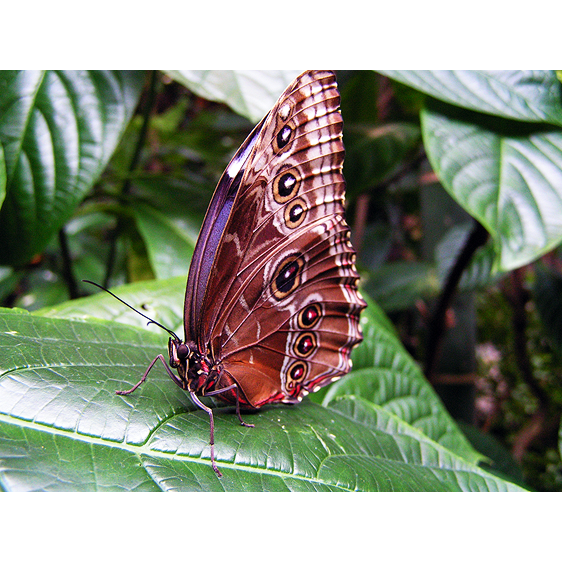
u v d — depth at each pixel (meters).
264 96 0.25
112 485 0.17
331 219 0.22
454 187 0.23
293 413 0.21
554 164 0.24
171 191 0.31
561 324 0.43
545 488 0.56
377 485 0.19
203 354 0.20
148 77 0.34
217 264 0.21
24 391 0.18
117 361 0.20
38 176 0.25
